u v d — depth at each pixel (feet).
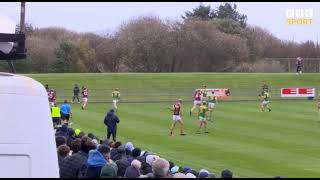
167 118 210.38
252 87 361.51
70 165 55.77
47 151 22.38
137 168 53.47
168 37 488.85
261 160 123.65
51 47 465.06
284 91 312.09
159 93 332.80
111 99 304.09
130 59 490.49
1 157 21.58
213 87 363.15
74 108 255.50
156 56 490.08
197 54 493.77
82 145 62.13
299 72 390.01
